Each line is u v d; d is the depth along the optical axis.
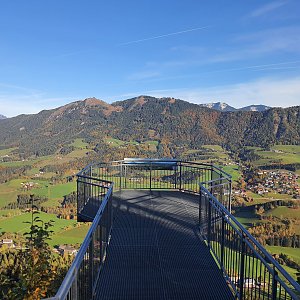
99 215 4.21
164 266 5.00
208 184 7.13
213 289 4.33
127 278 4.60
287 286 2.59
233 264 4.25
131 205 8.47
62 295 2.10
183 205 8.52
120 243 5.89
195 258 5.30
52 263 5.67
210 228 5.69
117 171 10.75
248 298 3.62
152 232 6.48
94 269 4.20
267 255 2.99
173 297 4.11
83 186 8.10
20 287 4.79
